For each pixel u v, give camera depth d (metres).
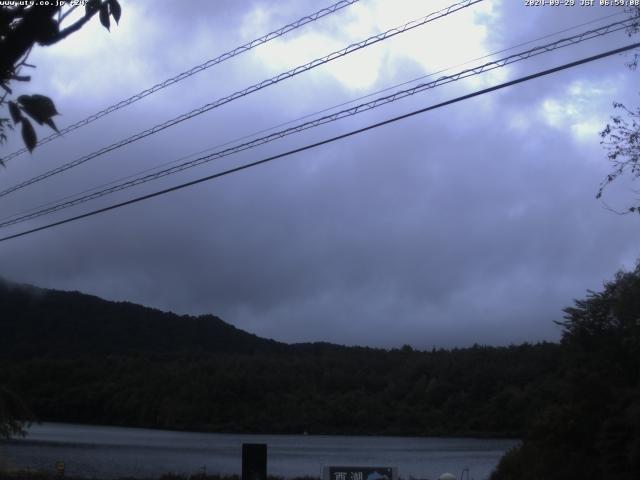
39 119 3.46
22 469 36.19
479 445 89.56
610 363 30.77
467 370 119.38
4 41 3.32
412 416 115.38
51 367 113.00
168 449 68.94
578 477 28.33
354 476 14.05
